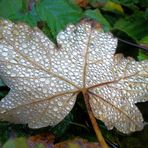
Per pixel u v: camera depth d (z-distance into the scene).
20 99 0.18
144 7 0.29
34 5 0.24
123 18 0.27
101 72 0.19
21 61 0.18
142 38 0.25
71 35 0.19
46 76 0.18
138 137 0.21
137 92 0.19
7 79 0.18
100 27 0.20
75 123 0.21
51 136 0.19
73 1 0.25
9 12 0.23
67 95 0.18
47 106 0.18
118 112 0.19
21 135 0.19
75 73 0.18
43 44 0.18
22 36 0.18
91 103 0.18
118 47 0.25
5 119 0.18
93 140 0.20
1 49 0.18
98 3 0.28
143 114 0.22
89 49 0.19
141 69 0.19
